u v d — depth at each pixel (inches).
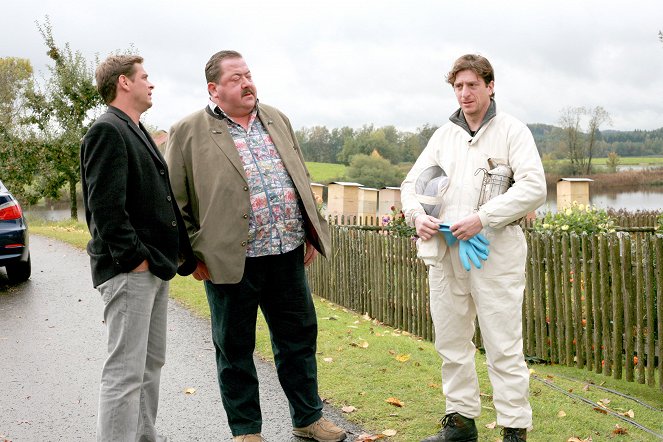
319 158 1843.0
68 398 174.4
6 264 322.3
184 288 312.2
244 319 139.3
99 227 114.0
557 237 233.9
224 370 140.9
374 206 546.0
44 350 219.5
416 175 141.0
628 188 1480.1
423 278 266.4
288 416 159.3
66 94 894.4
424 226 131.6
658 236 195.8
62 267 387.2
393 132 1601.9
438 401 163.3
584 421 151.9
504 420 129.1
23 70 1633.9
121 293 118.4
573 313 230.5
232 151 136.6
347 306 326.0
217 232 134.5
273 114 148.3
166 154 140.6
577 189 535.2
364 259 308.8
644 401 193.3
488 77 130.3
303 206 144.2
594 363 225.0
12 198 329.4
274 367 196.4
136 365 120.0
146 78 125.1
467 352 137.7
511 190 125.0
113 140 114.6
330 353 206.2
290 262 142.6
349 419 153.9
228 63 135.7
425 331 266.4
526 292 247.0
